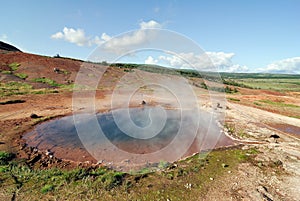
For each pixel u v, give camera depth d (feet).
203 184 15.88
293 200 14.48
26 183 14.80
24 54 84.23
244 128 32.55
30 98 44.47
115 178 15.78
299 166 19.56
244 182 16.44
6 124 27.53
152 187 15.08
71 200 13.26
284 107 59.57
